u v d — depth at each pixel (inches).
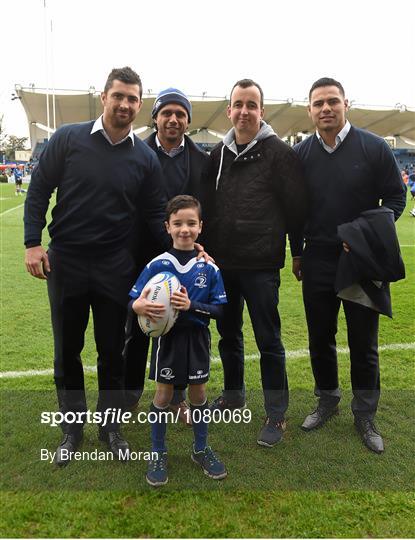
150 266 95.4
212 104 1421.0
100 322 100.7
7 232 422.3
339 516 82.7
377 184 107.1
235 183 106.1
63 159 94.2
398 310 211.6
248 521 81.0
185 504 85.1
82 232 94.3
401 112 1529.3
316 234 111.0
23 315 197.2
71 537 76.6
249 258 105.9
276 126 1734.7
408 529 79.9
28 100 1368.1
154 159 101.5
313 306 113.9
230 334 119.6
